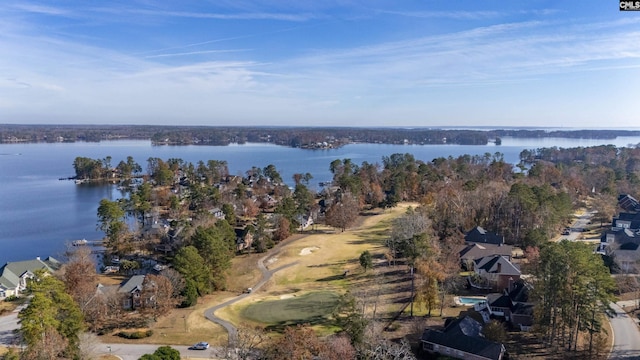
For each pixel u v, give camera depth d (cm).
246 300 8406
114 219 12431
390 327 6769
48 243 12594
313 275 9912
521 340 6228
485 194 12462
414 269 9069
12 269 8912
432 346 6053
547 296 5931
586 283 5509
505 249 9844
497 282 8156
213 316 7500
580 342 6081
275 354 4847
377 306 7644
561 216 11856
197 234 9662
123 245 11638
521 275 8519
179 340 6531
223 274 9162
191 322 7231
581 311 5706
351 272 9875
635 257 8881
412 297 7450
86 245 12338
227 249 9825
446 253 9144
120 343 6412
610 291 7150
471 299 7831
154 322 7188
